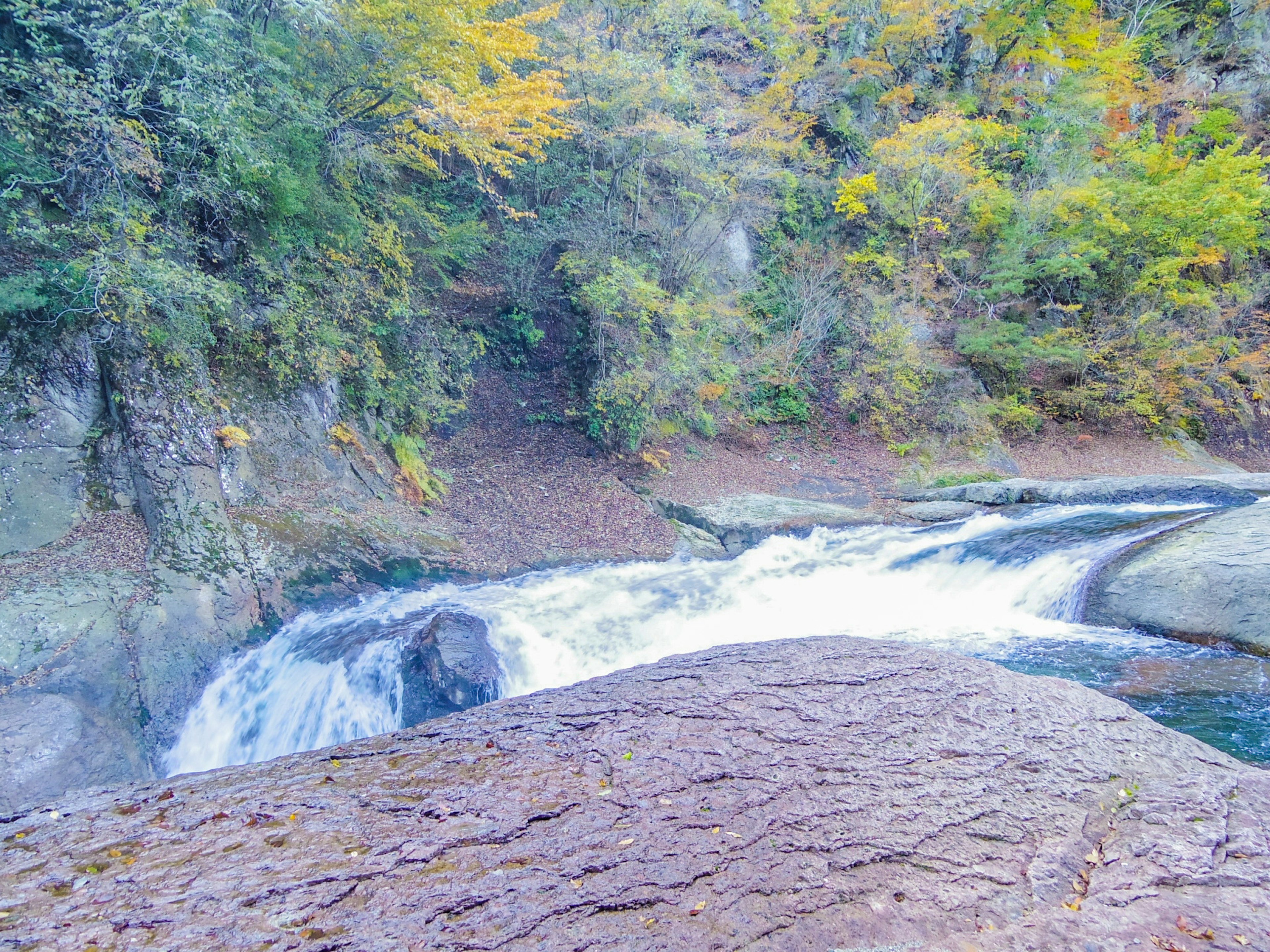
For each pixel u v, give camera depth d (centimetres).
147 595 721
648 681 558
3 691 587
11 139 700
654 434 1555
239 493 896
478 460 1361
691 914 291
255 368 1003
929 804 381
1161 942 279
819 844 343
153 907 282
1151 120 2284
